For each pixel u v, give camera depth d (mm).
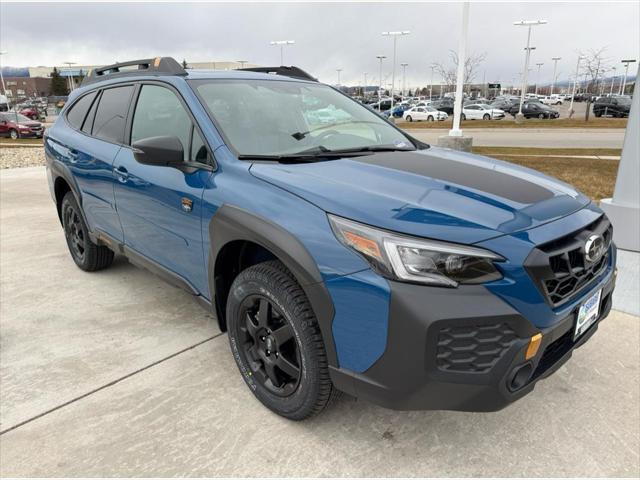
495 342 1770
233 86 2963
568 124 27547
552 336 1894
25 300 3717
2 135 25750
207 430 2297
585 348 2992
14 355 2941
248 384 2500
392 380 1830
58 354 2953
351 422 2352
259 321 2311
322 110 3129
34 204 7238
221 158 2477
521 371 1842
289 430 2295
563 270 1933
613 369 2773
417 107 38656
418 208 1918
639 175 4480
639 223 4508
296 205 2076
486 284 1760
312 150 2662
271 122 2797
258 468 2072
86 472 2049
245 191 2275
